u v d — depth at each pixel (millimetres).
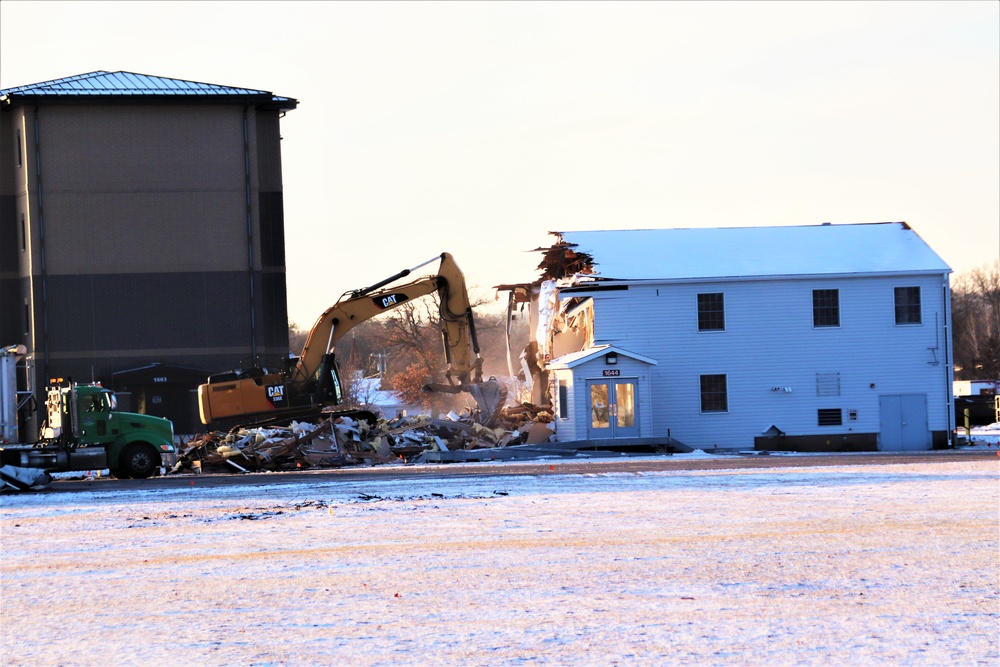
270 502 57562
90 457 79625
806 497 54375
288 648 25078
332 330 102375
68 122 145750
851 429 107938
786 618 27234
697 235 118250
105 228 146125
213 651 24953
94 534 45969
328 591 31859
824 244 114750
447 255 106250
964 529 41969
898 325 108688
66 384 86188
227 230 148625
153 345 146375
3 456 78375
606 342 106312
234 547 41031
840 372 108188
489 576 33594
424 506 53438
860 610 28031
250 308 148625
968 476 65250
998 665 22812
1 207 148250
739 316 107625
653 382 106438
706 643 24797
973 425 167750
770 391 107500
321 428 96688
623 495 57094
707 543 39438
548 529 43938
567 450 100062
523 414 112875
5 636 26984
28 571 36781
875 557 35812
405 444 100688
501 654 24125
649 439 101812
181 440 106188
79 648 25547
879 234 117000
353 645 25219
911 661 23156
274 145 152875
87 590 33000
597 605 29078
